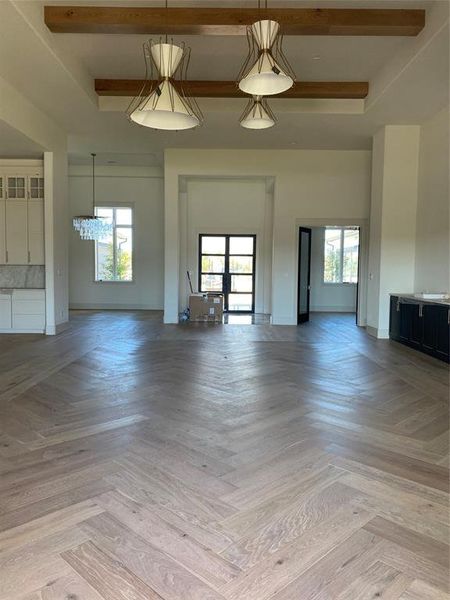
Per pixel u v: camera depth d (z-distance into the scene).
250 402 4.21
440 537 2.17
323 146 8.95
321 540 2.13
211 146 9.02
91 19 4.69
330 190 9.30
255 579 1.88
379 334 7.89
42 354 6.34
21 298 8.02
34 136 6.79
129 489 2.58
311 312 12.27
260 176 9.38
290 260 9.49
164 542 2.11
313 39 5.27
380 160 7.77
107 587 1.83
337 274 12.39
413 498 2.52
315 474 2.79
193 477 2.73
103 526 2.23
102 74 6.45
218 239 11.58
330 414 3.90
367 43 5.37
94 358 6.10
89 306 12.42
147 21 4.68
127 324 9.48
